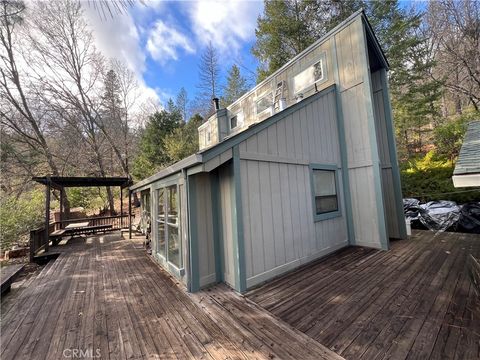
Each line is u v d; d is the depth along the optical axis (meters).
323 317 2.44
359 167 5.11
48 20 12.08
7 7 6.70
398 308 2.52
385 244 4.70
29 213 7.83
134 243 7.14
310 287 3.21
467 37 11.16
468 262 3.32
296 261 4.02
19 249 6.65
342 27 5.39
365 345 1.97
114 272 4.36
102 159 16.06
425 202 7.48
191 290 3.29
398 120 11.89
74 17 11.93
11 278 3.60
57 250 6.43
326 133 5.11
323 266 4.00
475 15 11.00
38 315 2.78
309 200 4.47
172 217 4.08
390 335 2.08
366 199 5.02
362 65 5.02
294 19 12.02
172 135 18.22
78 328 2.47
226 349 2.03
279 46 12.65
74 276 4.20
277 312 2.61
